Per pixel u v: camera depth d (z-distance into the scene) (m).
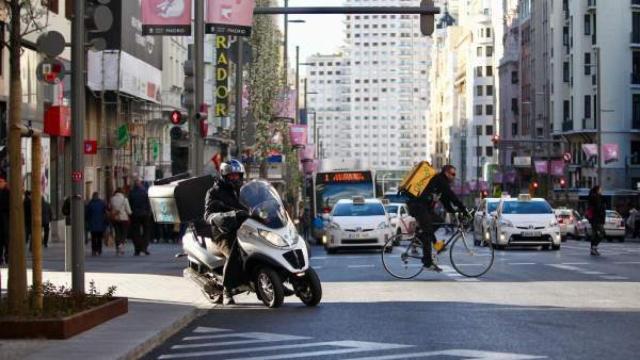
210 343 12.92
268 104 65.50
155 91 57.59
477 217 43.47
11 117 13.57
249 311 16.52
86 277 23.09
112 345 12.01
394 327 14.02
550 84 116.81
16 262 13.68
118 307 15.12
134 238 34.06
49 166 41.12
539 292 19.28
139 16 54.94
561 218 62.34
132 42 53.03
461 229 23.27
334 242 38.66
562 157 104.31
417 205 23.06
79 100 15.04
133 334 12.98
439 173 23.06
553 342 12.36
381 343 12.46
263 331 13.94
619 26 98.19
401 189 23.27
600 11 98.44
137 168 58.97
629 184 97.56
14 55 13.63
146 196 34.12
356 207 40.31
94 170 50.75
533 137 129.00
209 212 17.27
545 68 123.62
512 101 147.62
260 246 16.78
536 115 126.38
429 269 22.97
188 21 27.23
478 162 172.12
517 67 147.25
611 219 63.06
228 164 17.31
